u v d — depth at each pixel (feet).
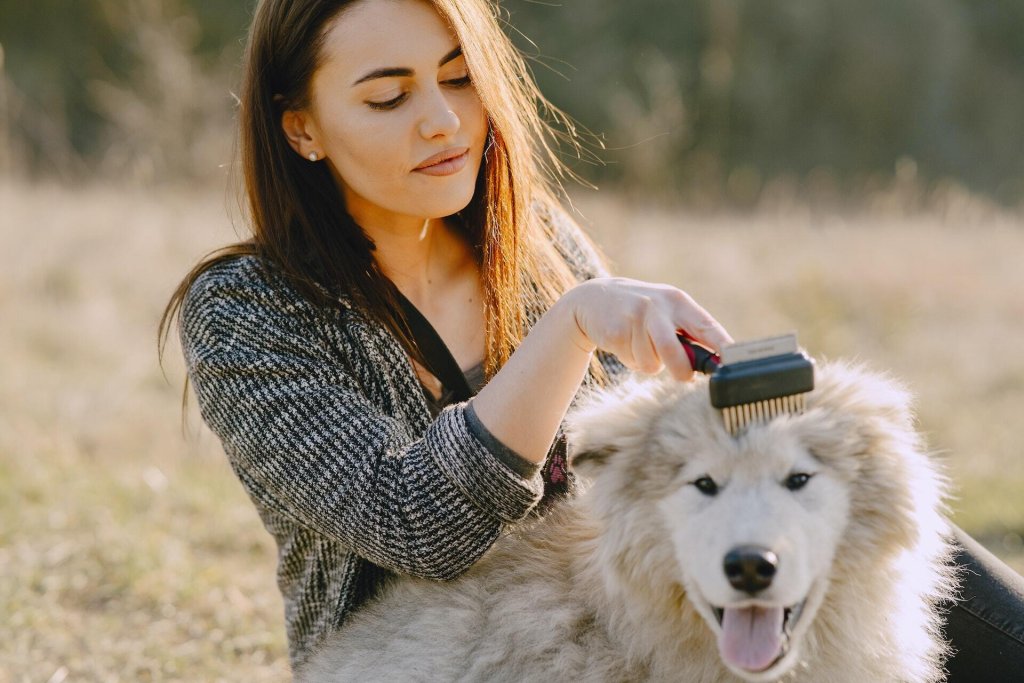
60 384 24.36
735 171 60.90
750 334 28.55
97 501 17.34
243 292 8.57
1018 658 9.08
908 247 37.14
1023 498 18.17
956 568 8.90
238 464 8.76
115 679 11.85
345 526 7.99
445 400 9.20
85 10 63.16
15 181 43.55
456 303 9.70
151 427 22.15
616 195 45.42
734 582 6.97
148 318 29.84
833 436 7.62
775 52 71.92
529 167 9.43
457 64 8.70
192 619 13.44
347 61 8.31
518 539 8.86
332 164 8.95
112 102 50.70
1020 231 41.01
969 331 29.55
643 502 7.90
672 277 32.94
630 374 10.29
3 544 15.37
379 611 8.79
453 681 8.10
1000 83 77.00
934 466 8.44
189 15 60.39
